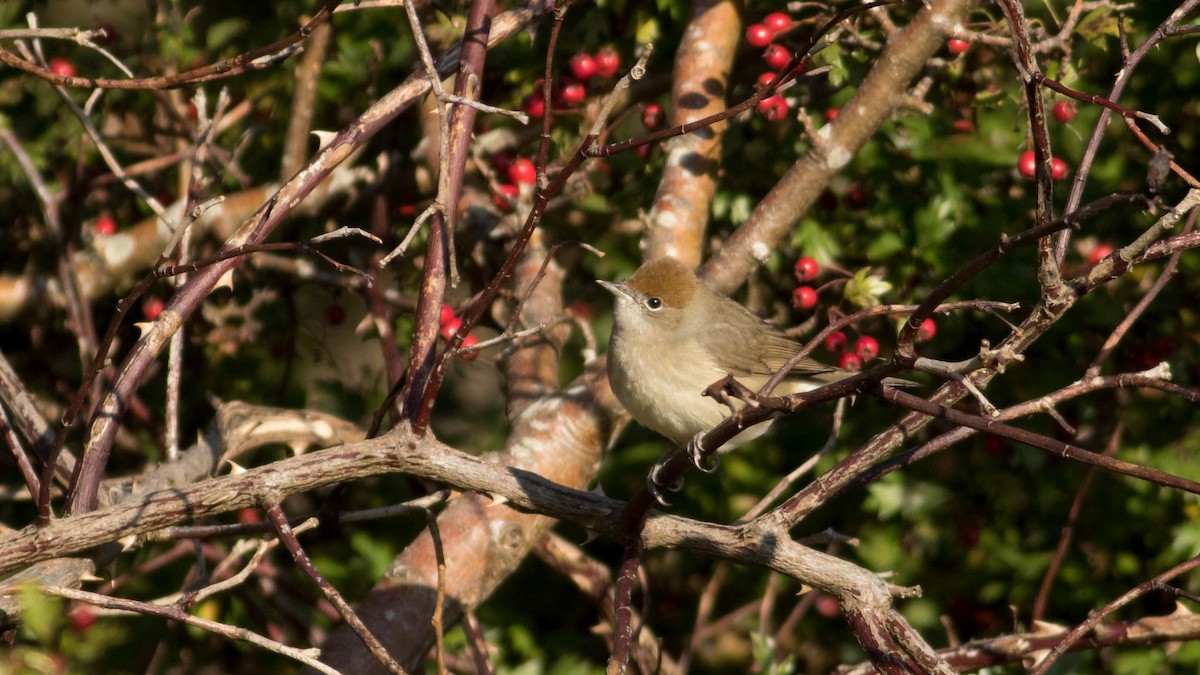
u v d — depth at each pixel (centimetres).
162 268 605
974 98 1074
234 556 866
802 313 1184
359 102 1233
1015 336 593
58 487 817
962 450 1120
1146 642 825
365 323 1120
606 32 1162
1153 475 502
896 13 1107
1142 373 544
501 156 1177
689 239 1041
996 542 1104
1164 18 1026
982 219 1044
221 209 1170
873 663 624
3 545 652
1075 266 1062
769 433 1168
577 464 975
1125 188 1055
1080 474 1073
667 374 948
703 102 1049
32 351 1218
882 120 984
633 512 656
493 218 1174
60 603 615
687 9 1113
